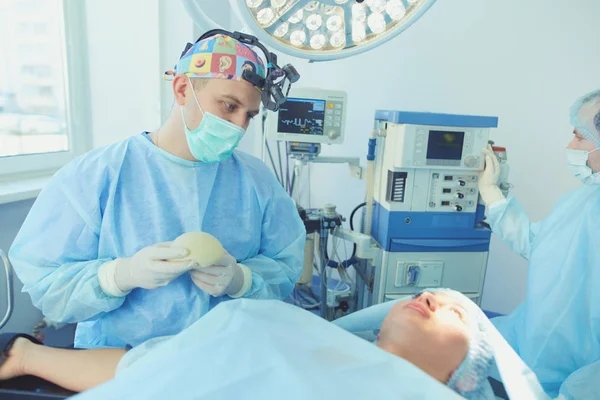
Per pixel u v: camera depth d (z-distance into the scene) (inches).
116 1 76.5
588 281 50.2
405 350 35.8
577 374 44.9
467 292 68.5
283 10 33.8
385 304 43.7
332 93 66.9
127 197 38.7
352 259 77.6
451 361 35.7
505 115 83.7
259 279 40.8
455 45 84.3
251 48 37.1
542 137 82.0
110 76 79.0
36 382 34.0
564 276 51.3
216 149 37.2
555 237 54.1
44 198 37.1
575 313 50.3
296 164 75.3
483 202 67.1
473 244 65.9
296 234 47.0
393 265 65.7
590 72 77.4
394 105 90.7
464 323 37.5
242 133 37.2
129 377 24.5
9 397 32.1
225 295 40.4
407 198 63.6
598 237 49.8
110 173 38.2
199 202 39.9
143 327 38.2
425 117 60.0
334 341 28.9
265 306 32.4
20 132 70.2
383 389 24.4
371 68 90.5
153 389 23.2
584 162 51.9
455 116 60.8
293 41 37.0
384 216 65.6
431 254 66.1
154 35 77.0
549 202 83.7
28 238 36.4
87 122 80.4
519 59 80.9
